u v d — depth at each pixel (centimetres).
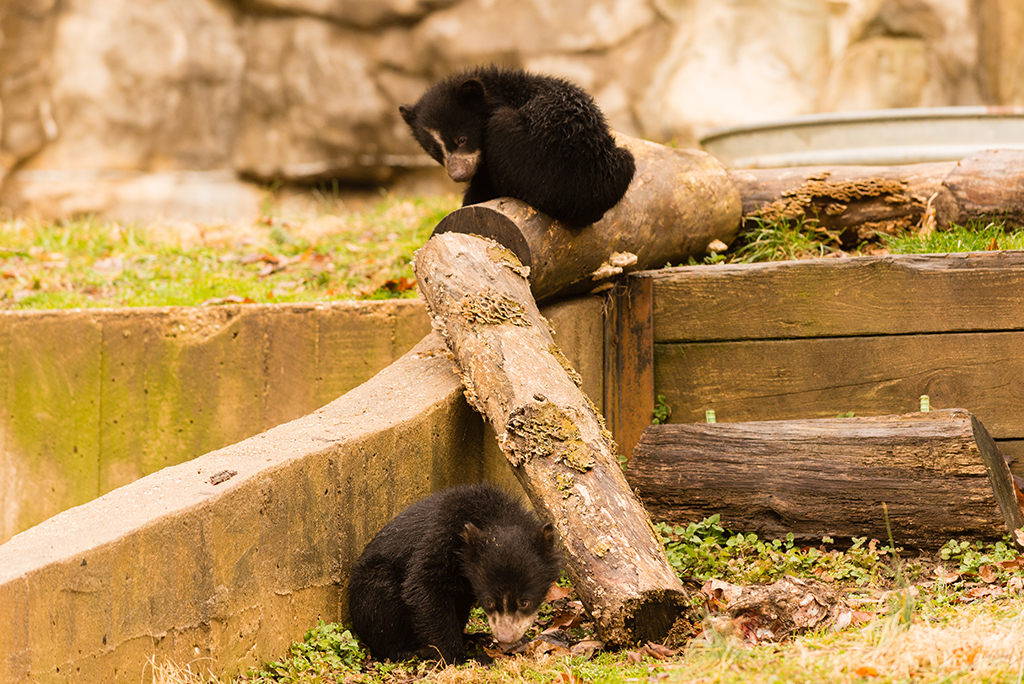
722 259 1184
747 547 875
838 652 588
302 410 1116
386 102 2873
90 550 569
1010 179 1109
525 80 1068
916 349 998
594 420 771
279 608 709
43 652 539
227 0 2872
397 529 736
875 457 855
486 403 800
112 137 2844
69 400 1170
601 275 1005
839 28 2784
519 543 682
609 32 2850
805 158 1362
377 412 830
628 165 981
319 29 2859
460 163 1043
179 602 629
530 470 735
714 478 906
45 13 2773
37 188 2778
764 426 913
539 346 830
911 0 2744
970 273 985
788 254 1199
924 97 2775
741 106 2800
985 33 2759
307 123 2886
